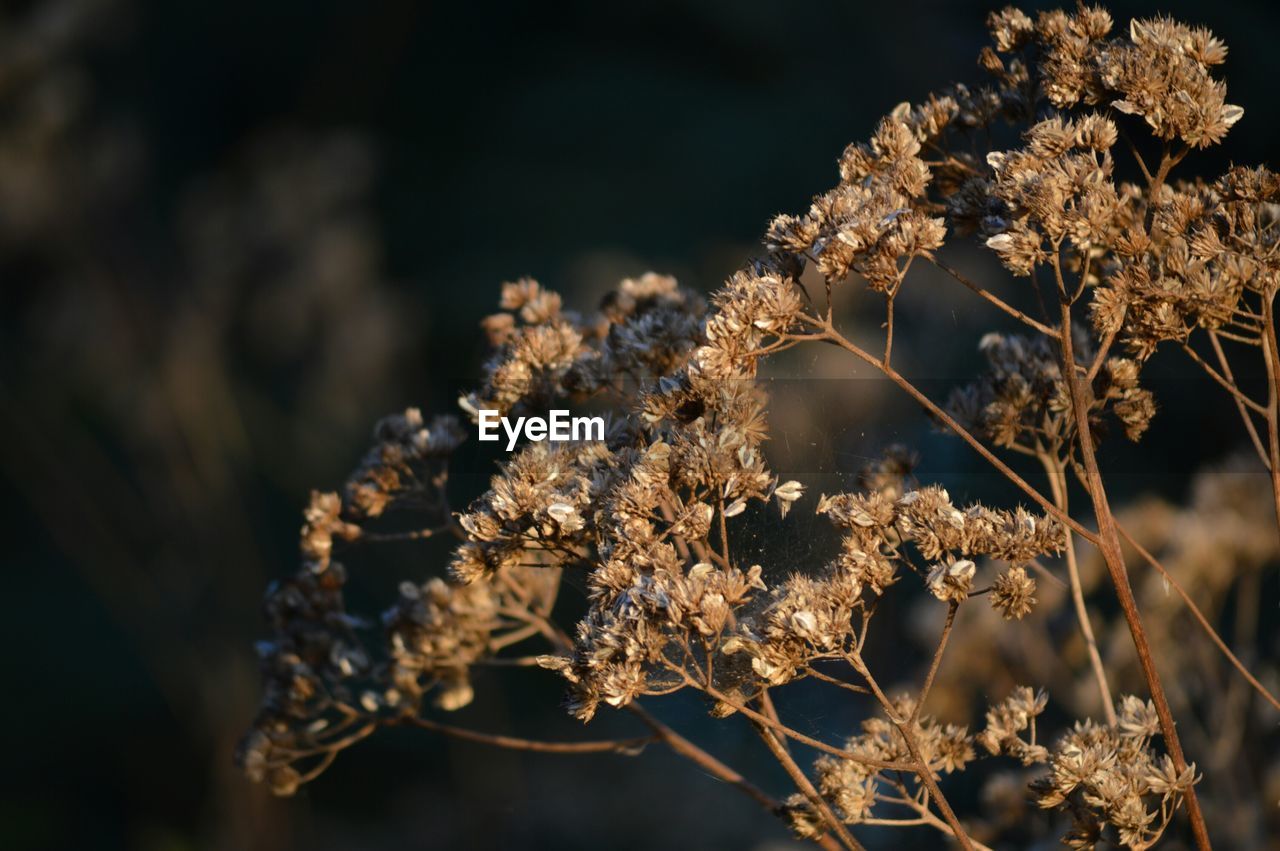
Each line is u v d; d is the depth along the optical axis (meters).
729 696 0.55
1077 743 0.55
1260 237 0.54
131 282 1.95
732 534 0.57
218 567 1.91
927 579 0.54
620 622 0.54
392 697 0.62
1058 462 0.59
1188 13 1.85
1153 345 0.55
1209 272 0.55
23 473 2.00
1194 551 0.73
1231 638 0.89
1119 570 0.54
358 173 2.15
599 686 0.54
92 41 1.92
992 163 0.55
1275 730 0.72
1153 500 0.79
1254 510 0.74
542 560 0.60
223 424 1.97
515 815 1.98
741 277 0.55
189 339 1.95
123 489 1.96
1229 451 0.86
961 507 0.62
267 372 2.13
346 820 2.24
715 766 0.59
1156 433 0.91
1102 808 0.54
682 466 0.54
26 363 2.00
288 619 0.63
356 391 2.11
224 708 1.90
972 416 0.59
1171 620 0.73
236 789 1.89
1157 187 0.55
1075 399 0.54
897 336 1.02
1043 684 0.75
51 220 1.88
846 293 0.67
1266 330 0.55
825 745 0.54
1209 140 0.55
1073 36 0.56
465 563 0.55
